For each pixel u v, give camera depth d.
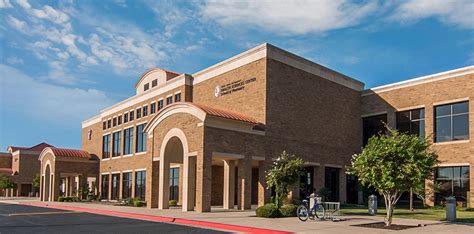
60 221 21.77
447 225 18.83
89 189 54.56
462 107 33.28
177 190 39.41
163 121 31.78
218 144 27.84
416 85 36.44
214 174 36.53
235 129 29.02
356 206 34.44
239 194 29.48
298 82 34.22
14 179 75.00
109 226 19.16
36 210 31.66
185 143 28.84
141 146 47.28
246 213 25.77
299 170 24.38
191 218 22.06
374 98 39.72
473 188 31.53
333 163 36.81
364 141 40.38
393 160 18.45
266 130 31.05
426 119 35.25
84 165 55.34
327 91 37.09
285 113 32.72
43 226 19.08
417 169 18.03
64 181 63.50
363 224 19.08
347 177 38.66
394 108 37.91
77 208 33.75
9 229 17.73
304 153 33.94
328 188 35.91
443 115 34.47
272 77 31.91
